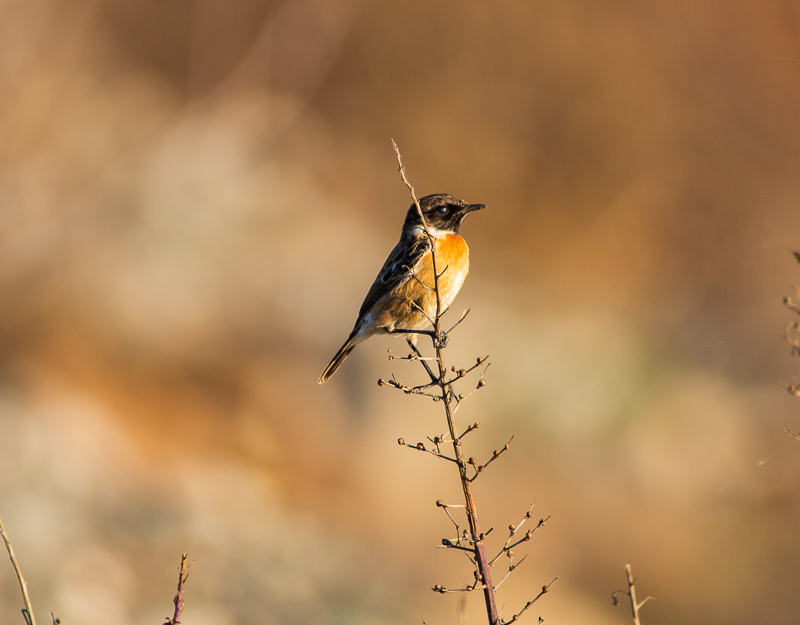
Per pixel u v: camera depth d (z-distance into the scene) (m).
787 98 23.14
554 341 17.66
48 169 17.39
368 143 23.88
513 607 11.71
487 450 15.15
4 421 12.25
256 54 23.09
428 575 12.66
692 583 13.15
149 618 9.71
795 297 18.47
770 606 12.55
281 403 15.03
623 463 15.40
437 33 23.89
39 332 14.60
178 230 17.47
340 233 19.84
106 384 14.41
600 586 13.16
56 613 9.23
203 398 14.77
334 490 14.09
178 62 23.53
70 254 16.16
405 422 15.10
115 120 19.92
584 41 23.52
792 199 22.00
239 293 16.62
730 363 17.58
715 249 21.70
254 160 21.09
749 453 15.60
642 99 23.31
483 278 20.20
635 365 17.23
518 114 23.61
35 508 10.82
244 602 10.41
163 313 15.69
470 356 16.34
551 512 14.29
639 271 21.75
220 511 12.32
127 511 11.62
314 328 16.36
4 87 17.62
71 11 19.47
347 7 23.61
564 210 22.88
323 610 10.83
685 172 22.97
